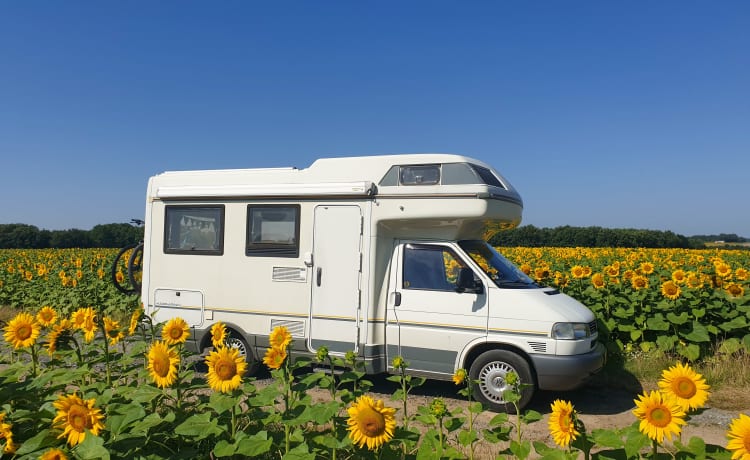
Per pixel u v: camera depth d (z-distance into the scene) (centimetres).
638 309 864
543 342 623
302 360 427
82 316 450
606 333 827
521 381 627
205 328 777
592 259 1906
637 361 787
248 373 758
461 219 664
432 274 682
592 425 604
